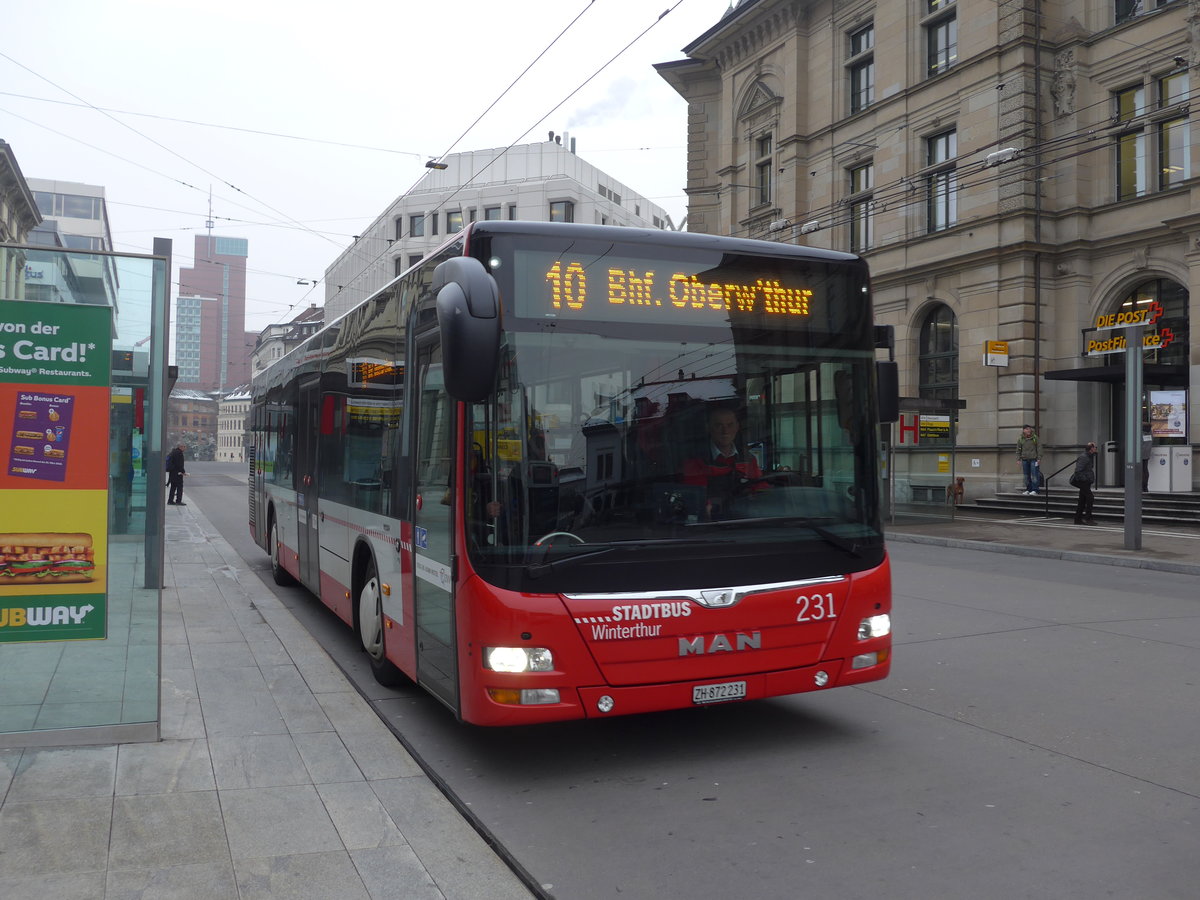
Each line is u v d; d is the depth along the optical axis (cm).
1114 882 373
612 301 510
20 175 5012
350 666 772
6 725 522
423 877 380
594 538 485
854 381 560
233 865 385
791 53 3069
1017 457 2323
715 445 517
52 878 368
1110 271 2262
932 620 963
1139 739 560
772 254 548
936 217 2627
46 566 520
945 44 2612
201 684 673
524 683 468
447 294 451
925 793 474
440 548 527
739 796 473
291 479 1076
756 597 508
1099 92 2281
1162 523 1961
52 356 511
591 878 383
